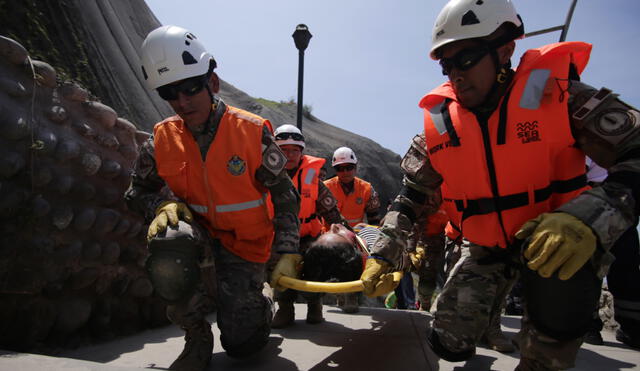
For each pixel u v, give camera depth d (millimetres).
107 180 2764
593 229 1368
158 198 2273
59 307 2395
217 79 2264
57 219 2320
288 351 2680
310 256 2617
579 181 1791
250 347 2227
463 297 1960
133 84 13820
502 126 1760
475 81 1789
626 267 3229
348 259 2555
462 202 1978
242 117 2232
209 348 2230
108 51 13570
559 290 1462
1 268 2096
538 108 1711
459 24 1752
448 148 1903
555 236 1356
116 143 2771
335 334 3189
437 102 2051
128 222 2855
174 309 2076
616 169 1520
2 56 2098
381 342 2967
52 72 2330
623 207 1410
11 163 2055
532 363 1670
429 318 3920
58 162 2367
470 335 1940
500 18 1732
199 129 2193
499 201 1830
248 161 2197
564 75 1699
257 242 2350
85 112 2598
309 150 26859
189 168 2213
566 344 1562
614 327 3812
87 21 13484
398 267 2439
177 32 2111
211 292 2316
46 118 2303
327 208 4012
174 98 2094
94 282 2641
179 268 1868
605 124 1574
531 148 1722
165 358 2377
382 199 28703
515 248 1897
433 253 4414
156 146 2246
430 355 2678
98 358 2328
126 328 2881
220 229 2305
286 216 2285
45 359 1441
